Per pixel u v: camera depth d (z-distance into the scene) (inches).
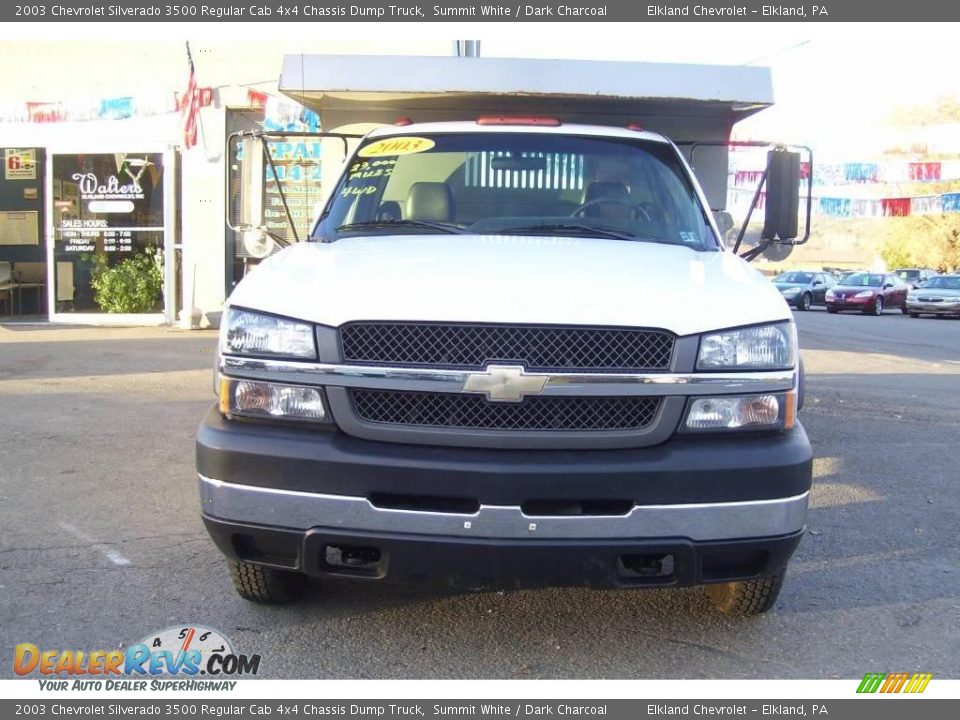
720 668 135.6
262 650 138.5
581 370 123.0
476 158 185.8
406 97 224.4
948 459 262.1
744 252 202.4
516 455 122.2
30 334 469.1
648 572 129.0
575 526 120.8
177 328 494.6
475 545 120.7
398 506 123.0
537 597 159.6
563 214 178.9
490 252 148.8
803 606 157.4
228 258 483.2
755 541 123.9
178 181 494.6
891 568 175.6
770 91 217.5
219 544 130.6
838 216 1096.8
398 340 124.9
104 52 485.4
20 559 170.9
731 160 236.8
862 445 278.4
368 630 145.9
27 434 264.5
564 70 215.0
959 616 153.7
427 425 124.1
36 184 583.8
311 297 129.8
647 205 179.6
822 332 755.4
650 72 215.9
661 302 128.5
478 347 124.0
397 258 144.9
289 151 262.8
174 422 282.0
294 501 123.5
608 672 134.1
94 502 205.2
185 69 479.2
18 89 492.4
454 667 134.8
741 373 126.4
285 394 127.0
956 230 2222.0
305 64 215.2
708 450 123.6
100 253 510.3
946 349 614.2
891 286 1215.6
